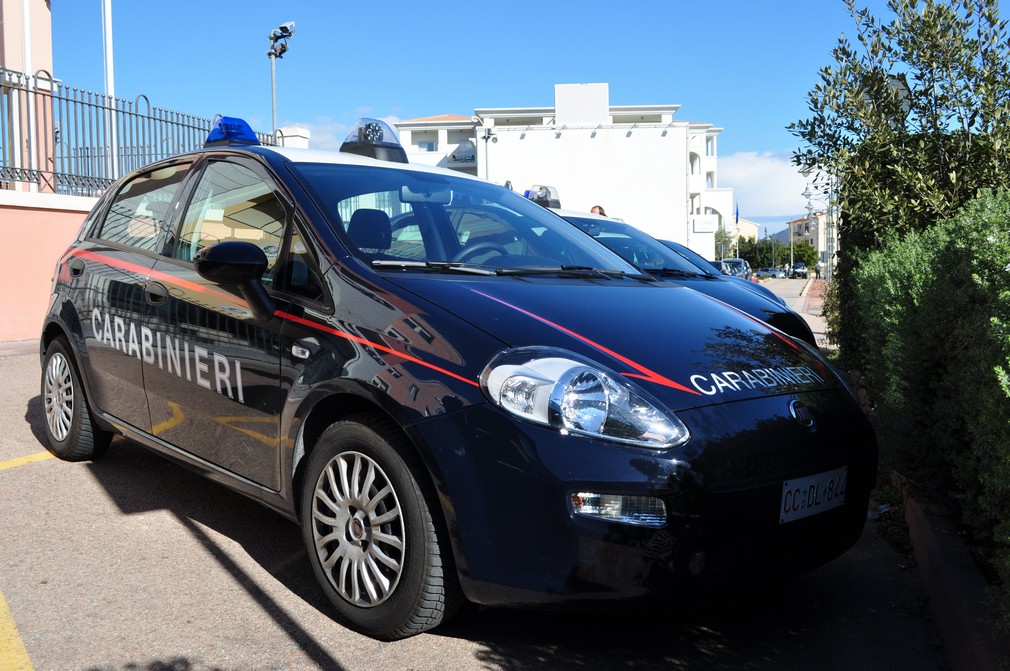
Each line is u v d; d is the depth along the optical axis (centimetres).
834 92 548
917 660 276
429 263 321
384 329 279
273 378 306
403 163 409
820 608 314
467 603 307
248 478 324
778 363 302
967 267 319
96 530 367
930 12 507
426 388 260
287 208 334
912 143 535
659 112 7538
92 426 450
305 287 310
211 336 337
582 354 264
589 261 385
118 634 276
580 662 268
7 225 1010
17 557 335
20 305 1029
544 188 765
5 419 568
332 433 287
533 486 242
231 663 261
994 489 242
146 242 409
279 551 352
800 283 6028
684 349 286
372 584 277
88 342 425
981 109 503
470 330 268
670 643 283
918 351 356
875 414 416
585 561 240
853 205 562
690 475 243
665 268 688
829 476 275
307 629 285
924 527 348
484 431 249
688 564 244
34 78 1026
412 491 261
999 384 229
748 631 294
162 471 454
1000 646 245
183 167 413
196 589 313
